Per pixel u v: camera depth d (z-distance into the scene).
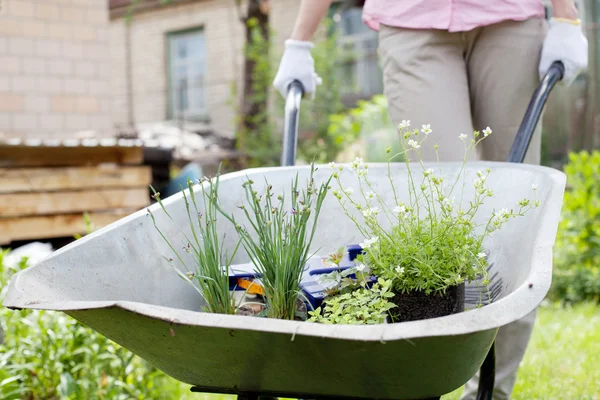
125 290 1.16
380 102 7.46
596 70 7.79
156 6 13.23
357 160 1.32
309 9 1.83
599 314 3.81
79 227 4.73
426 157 1.74
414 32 1.78
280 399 2.00
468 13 1.75
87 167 4.75
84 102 7.61
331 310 1.12
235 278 1.24
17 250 4.13
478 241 1.21
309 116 8.20
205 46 12.83
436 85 1.75
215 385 1.06
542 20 1.83
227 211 1.38
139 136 9.07
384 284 1.11
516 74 1.80
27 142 4.54
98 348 2.33
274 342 0.89
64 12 7.45
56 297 1.02
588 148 7.81
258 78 8.70
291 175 1.47
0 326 2.17
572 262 4.45
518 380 2.56
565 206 4.61
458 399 2.40
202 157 8.73
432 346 0.85
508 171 1.39
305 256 1.19
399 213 1.25
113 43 13.92
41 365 2.32
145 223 1.23
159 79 13.41
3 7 7.12
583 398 2.38
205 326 0.84
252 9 9.14
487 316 0.81
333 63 8.63
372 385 0.95
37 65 7.34
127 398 2.30
